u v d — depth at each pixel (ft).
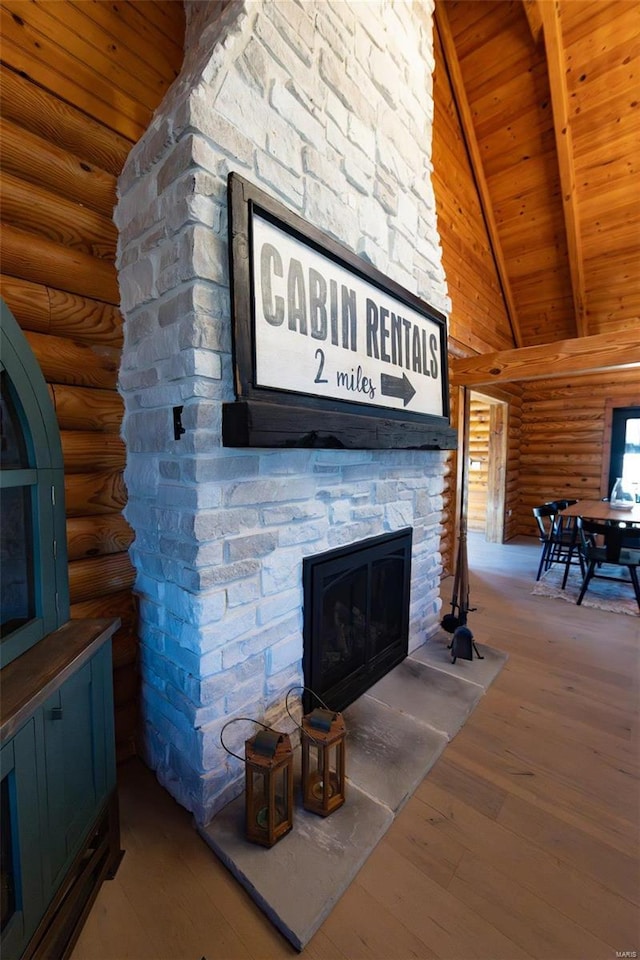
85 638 3.50
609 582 12.98
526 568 14.62
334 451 5.66
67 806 3.29
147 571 4.92
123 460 5.18
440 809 4.62
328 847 4.05
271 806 3.99
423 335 7.45
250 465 4.42
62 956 3.19
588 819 4.51
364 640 6.66
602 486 17.93
